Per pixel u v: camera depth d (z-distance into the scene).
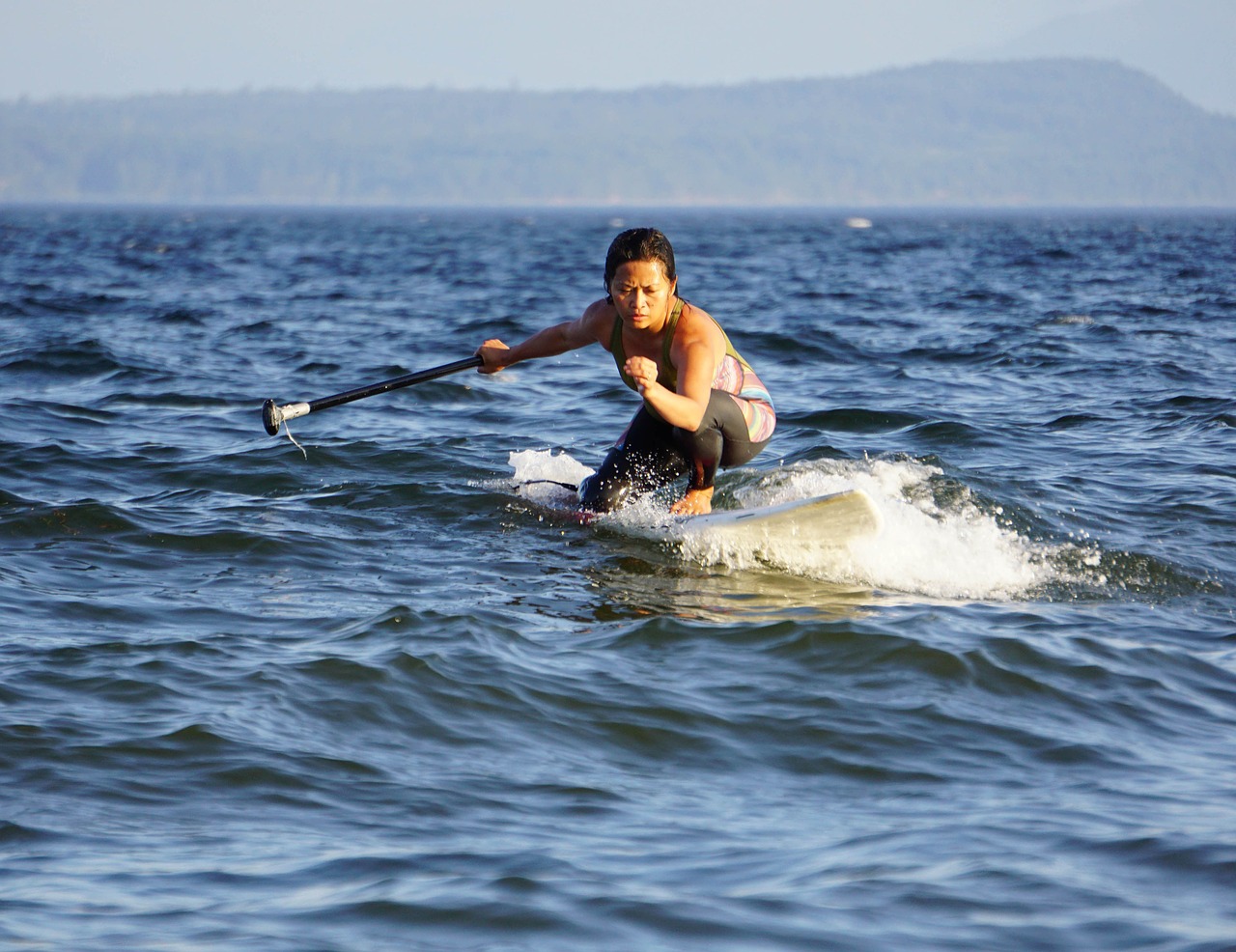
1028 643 16.78
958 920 10.05
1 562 20.33
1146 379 42.16
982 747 13.87
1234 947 9.54
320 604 18.56
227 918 9.96
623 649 16.67
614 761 13.49
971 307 70.81
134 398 38.12
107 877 10.64
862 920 10.05
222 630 17.14
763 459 29.31
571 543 22.42
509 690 15.04
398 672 15.30
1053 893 10.48
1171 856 11.13
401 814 12.04
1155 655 16.72
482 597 19.14
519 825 11.88
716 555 21.50
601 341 23.00
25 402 36.00
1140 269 109.00
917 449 30.38
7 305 68.00
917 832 11.77
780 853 11.32
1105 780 13.02
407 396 38.97
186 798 12.19
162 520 23.11
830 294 81.81
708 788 12.88
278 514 23.98
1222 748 13.95
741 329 56.12
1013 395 39.25
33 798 12.03
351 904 10.20
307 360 48.03
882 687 15.39
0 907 10.05
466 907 10.17
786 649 16.59
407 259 138.75
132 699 14.40
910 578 20.42
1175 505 24.66
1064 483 26.45
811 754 13.67
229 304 73.25
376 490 25.70
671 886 10.61
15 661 15.52
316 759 13.14
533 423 34.69
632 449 23.77
